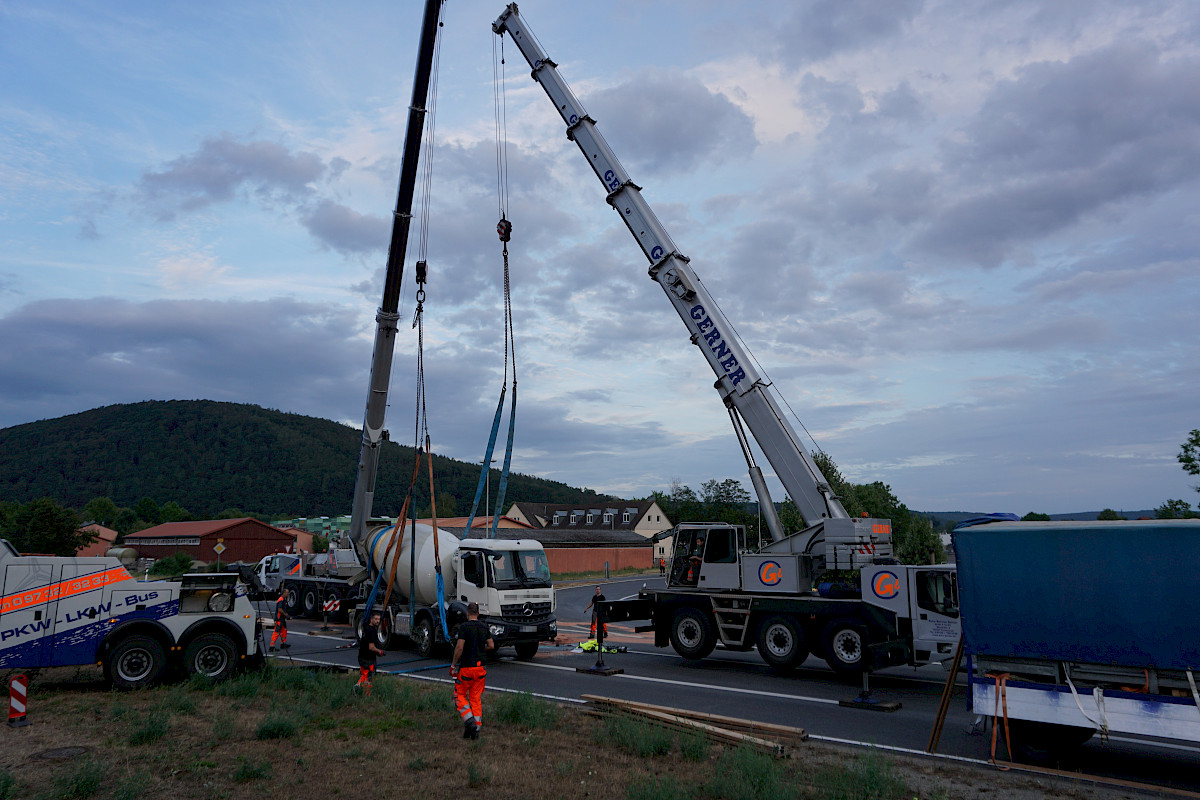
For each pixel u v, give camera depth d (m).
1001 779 8.20
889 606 14.07
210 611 13.06
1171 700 7.78
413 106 16.33
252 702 11.46
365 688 12.01
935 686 14.40
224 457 179.88
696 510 90.38
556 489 183.00
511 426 17.73
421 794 7.34
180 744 9.01
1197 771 8.69
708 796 7.39
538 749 9.06
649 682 14.40
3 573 11.85
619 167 18.55
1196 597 7.79
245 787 7.50
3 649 11.66
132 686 12.21
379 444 19.97
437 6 15.77
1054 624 8.57
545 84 19.75
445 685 13.38
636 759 8.73
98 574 12.37
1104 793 7.79
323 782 7.69
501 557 16.81
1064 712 8.38
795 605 15.26
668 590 17.69
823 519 15.66
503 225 17.59
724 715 11.44
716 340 17.20
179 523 74.69
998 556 9.07
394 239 16.86
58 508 50.75
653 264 17.97
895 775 7.91
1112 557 8.33
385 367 18.38
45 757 8.30
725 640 16.41
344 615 24.98
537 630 16.73
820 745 9.61
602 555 64.88
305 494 164.25
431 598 18.03
